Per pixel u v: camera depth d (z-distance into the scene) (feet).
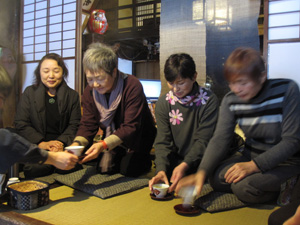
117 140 6.76
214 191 6.33
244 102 5.45
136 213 5.30
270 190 5.64
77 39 13.79
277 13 8.73
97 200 6.03
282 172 5.53
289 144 5.12
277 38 8.77
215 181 6.22
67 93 8.95
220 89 10.68
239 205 5.59
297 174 5.57
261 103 5.31
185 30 10.81
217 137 5.75
